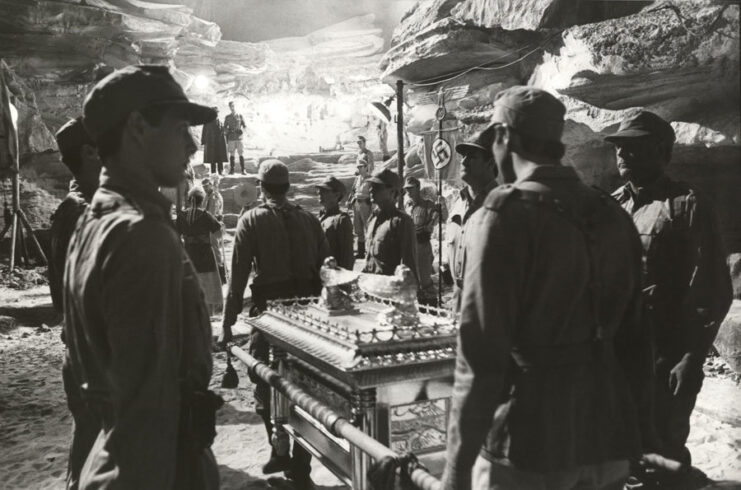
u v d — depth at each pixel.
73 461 2.21
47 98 19.33
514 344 1.60
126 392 1.54
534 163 1.65
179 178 1.80
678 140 4.82
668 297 2.63
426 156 12.60
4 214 14.20
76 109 19.70
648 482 2.16
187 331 1.80
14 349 7.91
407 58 11.73
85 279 1.61
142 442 1.54
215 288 8.30
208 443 1.78
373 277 2.72
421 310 2.97
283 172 3.85
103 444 1.71
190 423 1.76
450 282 6.04
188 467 1.75
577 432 1.56
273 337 3.10
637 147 2.75
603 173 8.12
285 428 3.26
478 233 1.57
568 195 1.61
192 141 1.84
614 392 1.63
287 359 3.10
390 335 2.44
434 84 12.23
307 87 37.12
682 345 2.57
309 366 2.84
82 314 1.64
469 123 11.05
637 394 1.79
